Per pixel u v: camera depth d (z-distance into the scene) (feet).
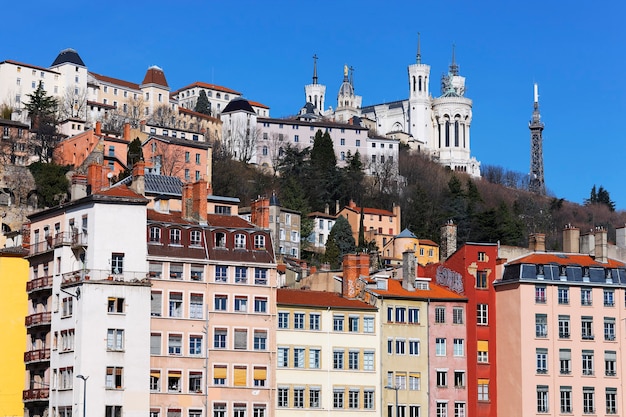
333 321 433.48
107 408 377.30
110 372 380.58
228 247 417.69
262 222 439.63
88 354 378.73
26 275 427.33
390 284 459.32
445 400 447.01
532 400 447.42
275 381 414.00
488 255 472.85
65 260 399.65
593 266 468.34
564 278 462.60
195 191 426.92
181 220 420.36
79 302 383.45
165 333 399.03
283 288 452.35
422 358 446.60
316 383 424.87
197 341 403.75
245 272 417.49
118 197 397.80
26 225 445.78
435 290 463.01
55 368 393.29
